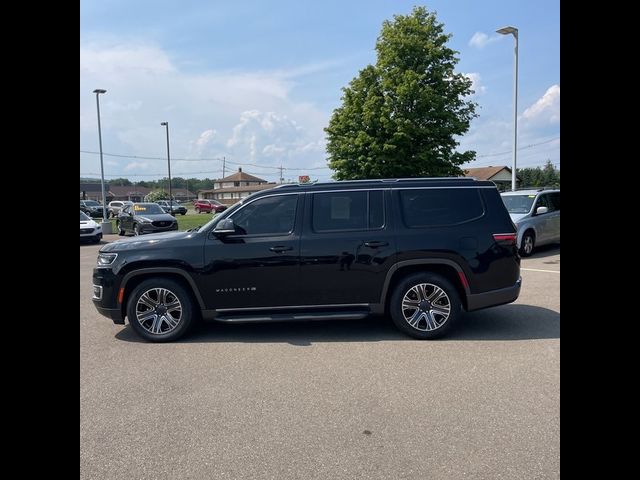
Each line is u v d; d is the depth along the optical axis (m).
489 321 6.34
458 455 3.06
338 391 4.10
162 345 5.57
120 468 2.99
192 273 5.64
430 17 22.75
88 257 15.62
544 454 3.05
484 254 5.64
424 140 22.11
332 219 5.78
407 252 5.62
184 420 3.62
